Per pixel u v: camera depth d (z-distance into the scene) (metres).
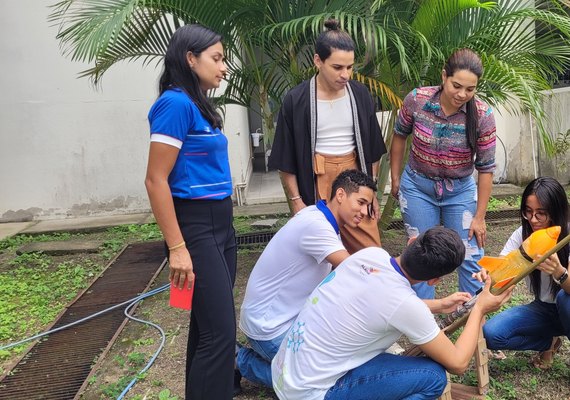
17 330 3.94
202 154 2.19
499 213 6.09
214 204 2.23
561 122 7.21
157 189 2.08
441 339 2.02
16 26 6.84
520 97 3.92
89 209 7.30
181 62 2.14
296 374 2.11
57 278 5.07
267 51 4.27
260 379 2.66
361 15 3.80
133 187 7.29
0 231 6.80
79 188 7.23
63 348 3.59
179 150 2.12
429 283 2.12
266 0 3.87
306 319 2.15
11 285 4.84
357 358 2.12
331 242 2.38
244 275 4.72
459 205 3.13
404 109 3.12
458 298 2.35
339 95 3.06
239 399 2.76
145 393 2.90
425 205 3.15
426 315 1.99
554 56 4.22
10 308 4.30
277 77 4.47
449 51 3.96
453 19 3.97
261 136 9.45
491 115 2.97
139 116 7.12
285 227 2.55
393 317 1.98
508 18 3.85
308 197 3.20
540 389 2.70
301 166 3.15
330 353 2.07
